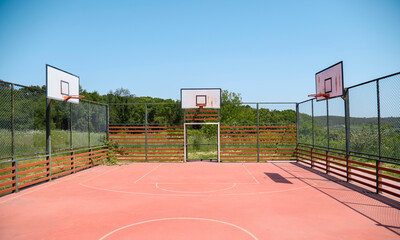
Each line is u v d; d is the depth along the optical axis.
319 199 8.27
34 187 10.20
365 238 5.33
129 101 33.25
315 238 5.32
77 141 14.12
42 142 11.72
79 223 6.28
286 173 13.12
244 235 5.47
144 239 5.30
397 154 8.02
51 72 11.64
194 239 5.28
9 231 5.82
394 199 8.27
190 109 18.06
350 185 10.28
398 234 5.52
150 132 17.97
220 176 12.38
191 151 22.39
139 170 14.37
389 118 8.31
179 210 7.21
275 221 6.31
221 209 7.28
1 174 13.20
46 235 5.58
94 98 40.53
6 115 9.20
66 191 9.53
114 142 17.83
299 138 17.52
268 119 17.97
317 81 13.74
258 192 9.21
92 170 14.43
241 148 17.66
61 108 12.94
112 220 6.45
